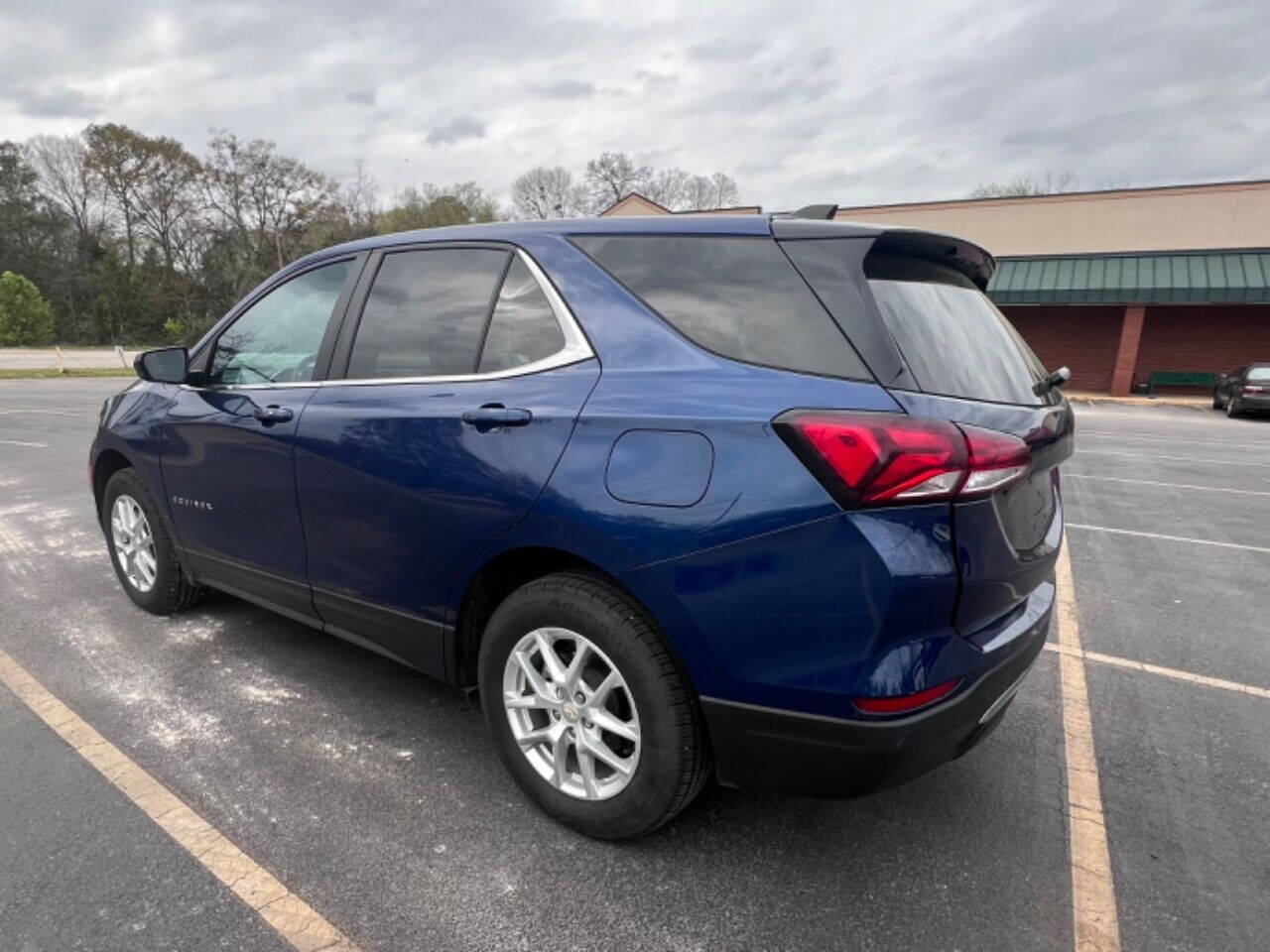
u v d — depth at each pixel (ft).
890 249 7.10
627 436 6.70
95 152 203.92
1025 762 9.34
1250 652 12.87
